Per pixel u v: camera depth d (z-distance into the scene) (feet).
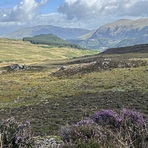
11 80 300.20
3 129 26.99
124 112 37.99
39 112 119.14
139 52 490.08
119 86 179.52
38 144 29.60
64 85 219.20
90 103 128.06
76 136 33.30
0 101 179.22
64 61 552.41
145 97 130.00
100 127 33.78
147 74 216.95
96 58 467.11
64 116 99.19
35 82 268.00
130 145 25.09
